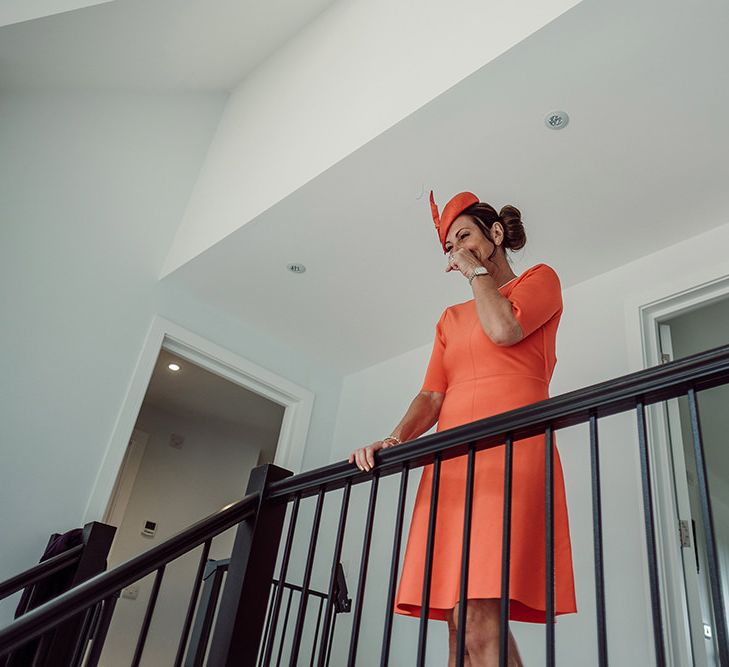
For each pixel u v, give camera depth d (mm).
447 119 2314
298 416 3785
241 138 3633
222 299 3580
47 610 1204
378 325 3574
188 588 4805
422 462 1321
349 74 2904
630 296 2773
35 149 3279
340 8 3303
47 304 3070
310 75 3252
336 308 3486
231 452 5473
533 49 2021
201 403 5133
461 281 3096
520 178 2508
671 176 2404
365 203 2762
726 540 3379
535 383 1405
